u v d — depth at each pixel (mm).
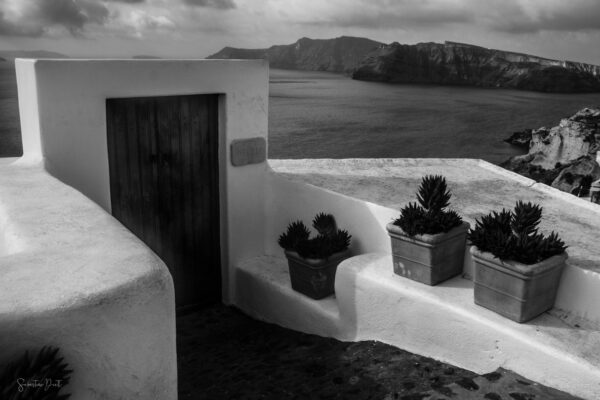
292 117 133250
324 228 5910
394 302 4582
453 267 4656
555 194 7102
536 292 3832
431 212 4609
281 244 5805
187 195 6301
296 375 4523
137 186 5844
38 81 4789
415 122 131000
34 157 5031
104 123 5297
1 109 113625
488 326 3896
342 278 5004
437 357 4340
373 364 4410
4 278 2344
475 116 144250
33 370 1957
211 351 5484
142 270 2479
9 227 3141
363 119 132875
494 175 8172
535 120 139875
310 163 8344
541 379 3631
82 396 2236
